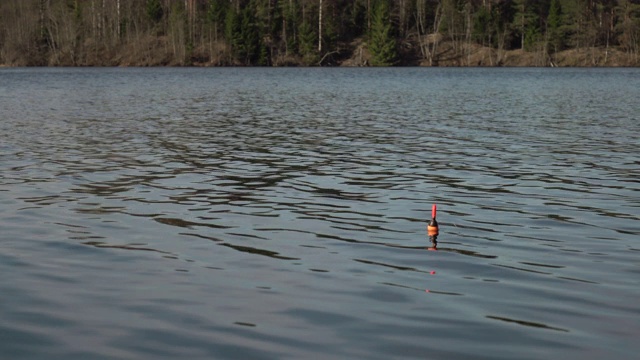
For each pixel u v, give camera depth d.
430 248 12.48
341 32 144.38
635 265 11.48
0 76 89.94
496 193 17.30
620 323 9.06
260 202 16.22
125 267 11.37
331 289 10.34
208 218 14.70
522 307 9.62
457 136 28.70
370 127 32.16
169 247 12.52
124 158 22.91
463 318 9.23
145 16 145.12
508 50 142.50
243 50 135.62
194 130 30.95
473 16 142.62
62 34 139.38
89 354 8.17
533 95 55.25
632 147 25.53
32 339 8.59
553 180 19.03
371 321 9.12
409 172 20.23
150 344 8.44
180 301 9.85
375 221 14.45
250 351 8.23
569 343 8.45
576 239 13.09
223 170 20.58
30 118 36.00
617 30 141.62
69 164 21.66
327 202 16.22
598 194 17.19
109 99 50.50
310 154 23.72
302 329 8.88
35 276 10.89
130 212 15.22
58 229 13.76
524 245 12.69
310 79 82.88
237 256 11.98
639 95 55.09
